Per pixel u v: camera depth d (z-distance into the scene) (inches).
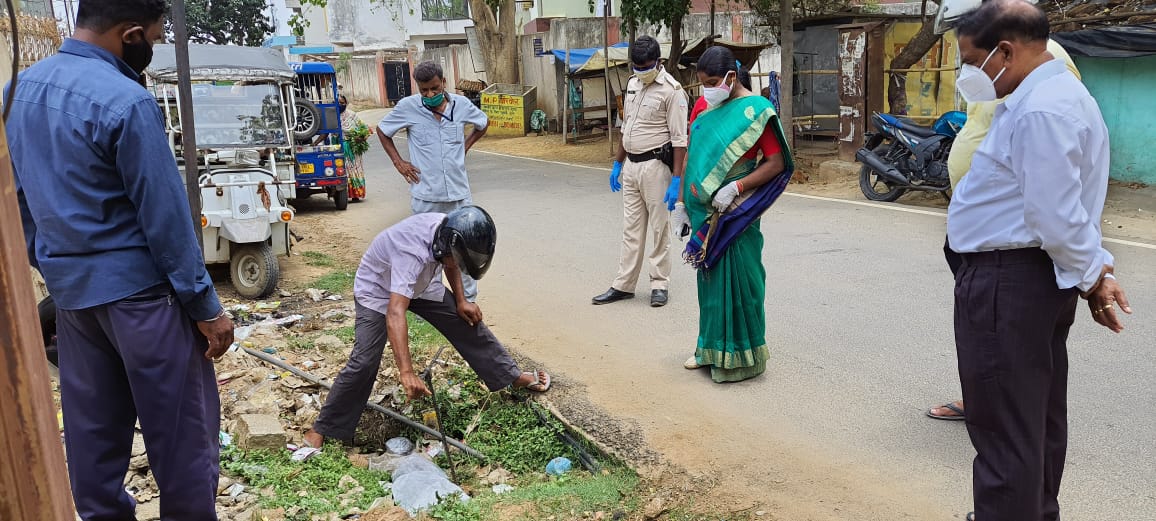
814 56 626.8
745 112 168.2
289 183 365.4
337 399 163.0
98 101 97.3
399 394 189.0
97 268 101.0
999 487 102.2
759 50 721.6
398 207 493.7
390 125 226.1
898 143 399.9
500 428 177.6
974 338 101.8
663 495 140.3
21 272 51.9
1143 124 411.2
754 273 181.5
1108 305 97.0
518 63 1012.5
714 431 161.8
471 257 151.5
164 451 108.3
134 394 105.7
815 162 548.7
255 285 279.7
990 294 99.2
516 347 216.8
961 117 376.8
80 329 105.7
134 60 106.0
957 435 155.0
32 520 52.3
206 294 106.5
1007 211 96.8
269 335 233.0
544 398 182.5
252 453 158.9
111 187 100.3
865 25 491.8
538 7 1253.1
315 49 1472.7
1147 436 148.9
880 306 235.9
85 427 108.8
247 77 357.1
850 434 157.5
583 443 165.2
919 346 202.2
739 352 182.5
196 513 111.4
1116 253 286.4
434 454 167.9
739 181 171.6
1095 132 92.6
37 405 51.8
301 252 358.9
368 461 162.9
